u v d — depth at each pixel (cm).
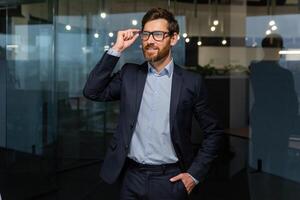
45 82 497
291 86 387
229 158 496
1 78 437
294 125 384
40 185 465
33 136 473
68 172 528
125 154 187
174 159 188
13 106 449
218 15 569
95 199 441
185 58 560
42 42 488
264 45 428
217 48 567
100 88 189
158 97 185
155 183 188
